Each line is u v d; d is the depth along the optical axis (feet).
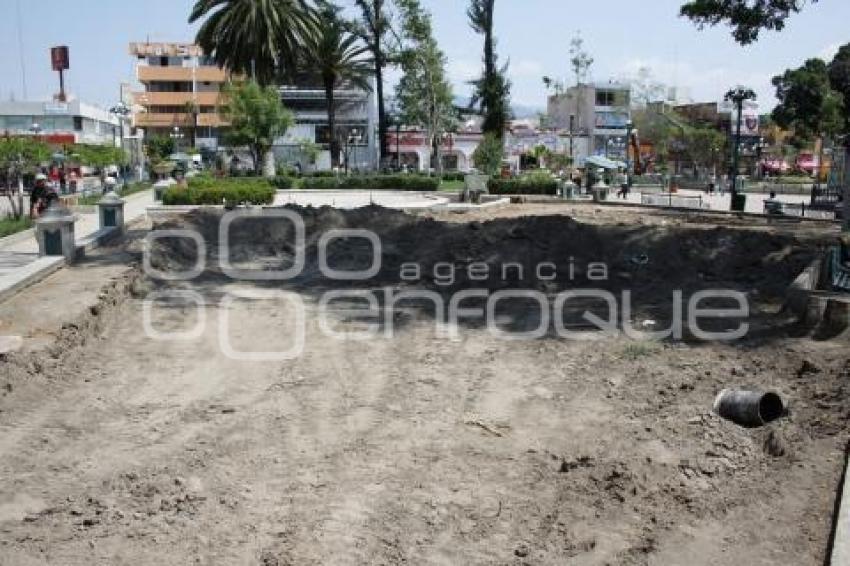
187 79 318.86
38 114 230.68
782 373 28.43
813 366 28.19
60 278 44.86
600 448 23.09
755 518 18.20
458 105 247.70
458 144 279.90
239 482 21.36
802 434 22.52
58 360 30.66
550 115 329.72
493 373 30.68
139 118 317.42
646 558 16.89
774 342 32.24
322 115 278.46
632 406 26.40
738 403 24.50
